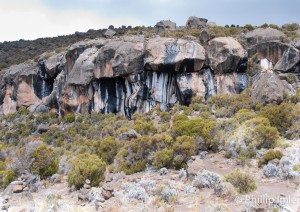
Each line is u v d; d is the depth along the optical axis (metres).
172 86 43.12
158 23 62.78
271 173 13.80
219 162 16.97
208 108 35.72
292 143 17.91
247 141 17.94
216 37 46.00
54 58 63.16
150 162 18.84
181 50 42.19
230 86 41.72
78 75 50.78
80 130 44.53
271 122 21.19
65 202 12.88
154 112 42.28
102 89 48.38
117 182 14.94
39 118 54.78
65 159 23.50
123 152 20.94
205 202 11.17
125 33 68.75
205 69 42.56
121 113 46.28
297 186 12.19
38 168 18.34
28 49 92.50
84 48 55.56
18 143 45.38
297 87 36.28
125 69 44.75
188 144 18.12
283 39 44.19
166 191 12.02
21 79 64.75
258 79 36.28
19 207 12.31
